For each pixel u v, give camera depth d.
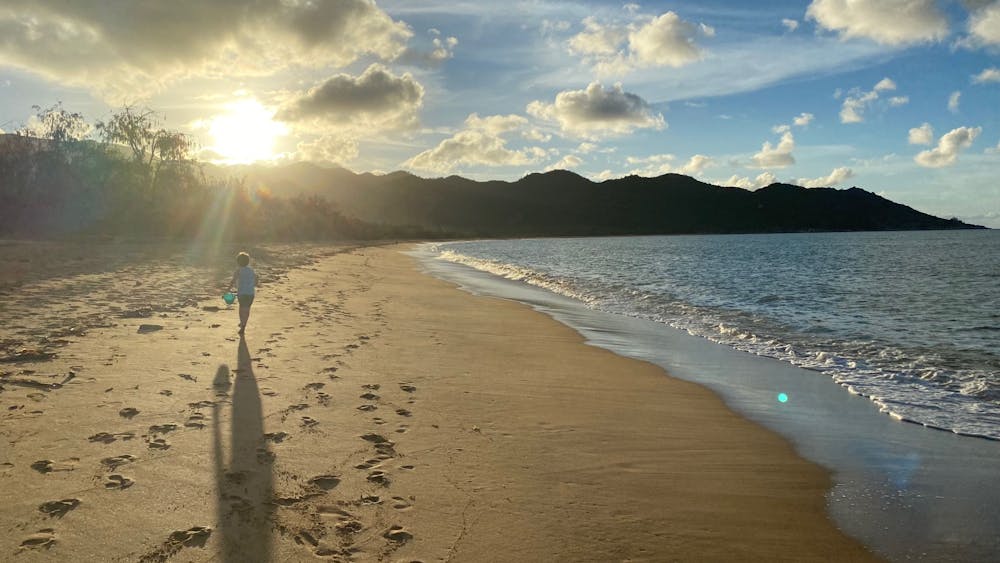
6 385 6.24
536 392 7.98
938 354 11.71
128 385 6.62
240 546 3.65
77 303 11.45
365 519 4.16
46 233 33.94
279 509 4.16
